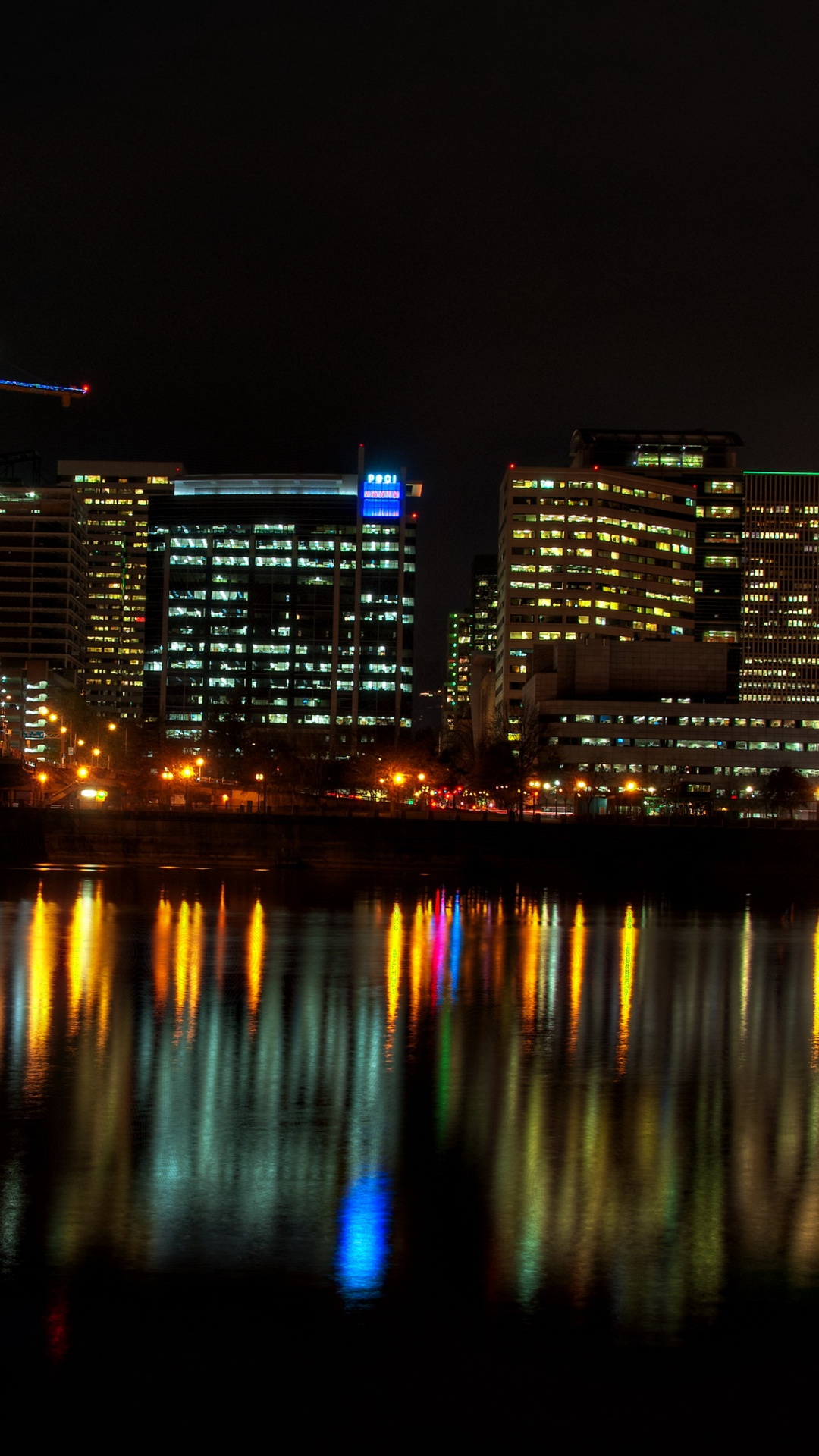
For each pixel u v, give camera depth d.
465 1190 24.61
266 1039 40.09
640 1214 23.34
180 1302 19.02
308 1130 28.91
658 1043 41.22
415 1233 22.08
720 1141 28.64
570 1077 35.53
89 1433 15.60
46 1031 40.59
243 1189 24.36
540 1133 29.05
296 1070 35.50
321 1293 19.45
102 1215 22.73
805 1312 19.16
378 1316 18.70
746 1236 22.27
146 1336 17.91
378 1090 33.16
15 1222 22.25
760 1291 19.86
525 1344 17.97
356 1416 16.06
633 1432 15.84
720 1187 25.09
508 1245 21.61
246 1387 16.67
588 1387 16.83
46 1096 31.81
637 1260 21.03
